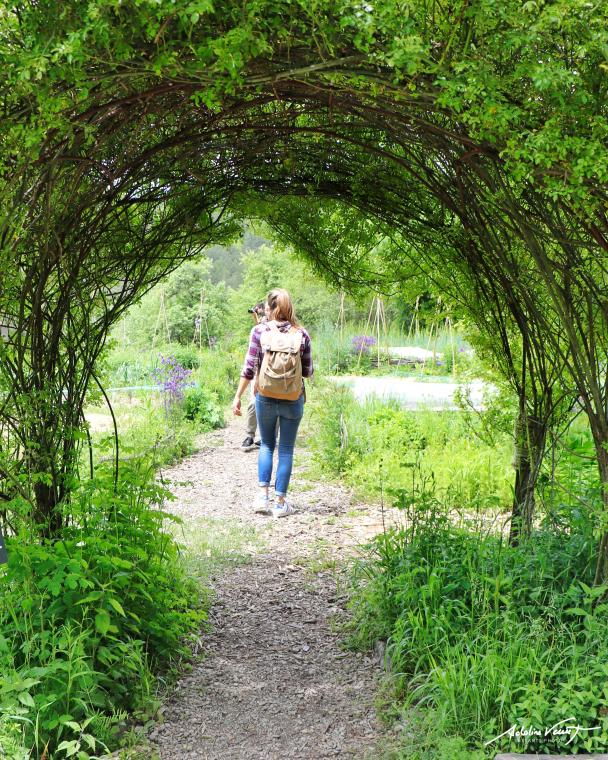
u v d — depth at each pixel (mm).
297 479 7859
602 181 2426
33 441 3537
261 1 2127
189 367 16016
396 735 2967
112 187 3535
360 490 7059
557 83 2277
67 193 3314
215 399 12141
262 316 6664
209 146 3705
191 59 2305
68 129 2596
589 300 3258
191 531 5875
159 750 2900
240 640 3986
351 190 4301
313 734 3037
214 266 29078
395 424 8828
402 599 3682
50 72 2215
